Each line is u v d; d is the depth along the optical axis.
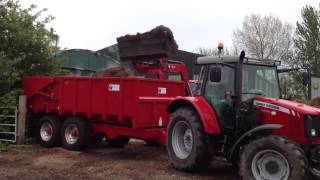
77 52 21.36
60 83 13.07
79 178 8.98
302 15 30.67
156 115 11.21
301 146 8.09
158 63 12.30
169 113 10.45
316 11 30.52
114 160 11.01
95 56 22.16
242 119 8.82
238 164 8.59
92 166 10.20
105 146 13.31
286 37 52.75
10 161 10.80
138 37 12.57
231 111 9.09
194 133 9.27
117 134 11.87
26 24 15.02
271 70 9.46
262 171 8.08
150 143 13.08
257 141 8.06
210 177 9.20
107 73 13.04
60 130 13.14
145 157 11.52
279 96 9.46
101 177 9.07
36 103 13.94
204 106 9.35
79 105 12.48
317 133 8.10
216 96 9.33
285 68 9.60
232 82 9.09
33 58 15.07
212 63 9.47
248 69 9.15
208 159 9.37
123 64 14.38
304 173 7.56
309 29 30.14
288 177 7.66
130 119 11.19
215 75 8.88
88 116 12.20
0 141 13.29
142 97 10.99
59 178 8.99
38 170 9.75
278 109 8.44
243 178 8.21
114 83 11.52
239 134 8.88
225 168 10.11
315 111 8.16
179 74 13.00
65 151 12.39
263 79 9.30
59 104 13.05
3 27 14.28
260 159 8.11
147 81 11.21
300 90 13.81
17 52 14.56
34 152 12.16
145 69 12.60
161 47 12.10
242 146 8.53
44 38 15.22
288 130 8.26
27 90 14.15
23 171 9.63
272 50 52.53
